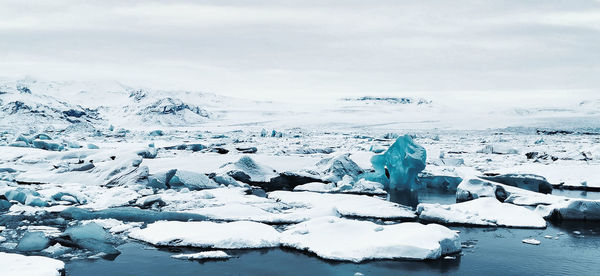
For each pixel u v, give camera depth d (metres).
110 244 13.74
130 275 11.16
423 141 92.00
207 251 13.18
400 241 13.27
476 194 23.14
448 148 66.19
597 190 28.45
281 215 17.56
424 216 18.25
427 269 11.90
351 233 14.15
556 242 14.87
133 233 14.65
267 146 57.56
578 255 13.35
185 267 11.79
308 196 22.34
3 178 25.22
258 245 13.70
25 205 18.72
